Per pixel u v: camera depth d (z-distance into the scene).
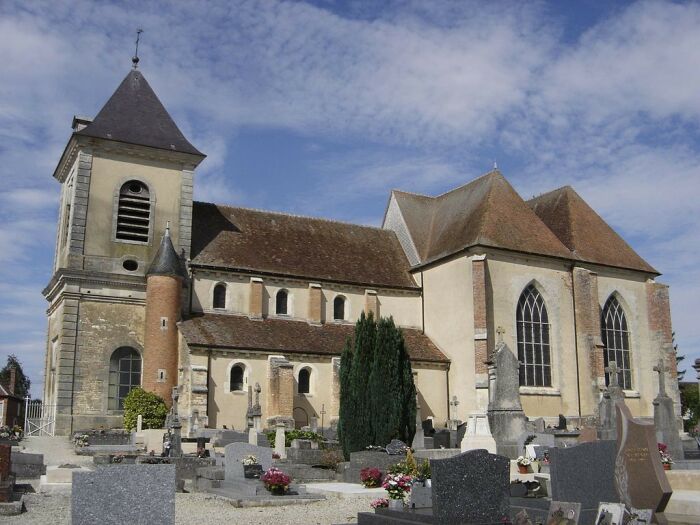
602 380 48.91
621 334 52.91
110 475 12.71
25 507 19.25
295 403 43.88
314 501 21.17
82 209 44.62
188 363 41.28
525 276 48.72
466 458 14.39
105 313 43.75
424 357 47.72
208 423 40.75
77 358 42.53
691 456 32.62
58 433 41.22
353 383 33.09
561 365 48.59
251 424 39.69
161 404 40.62
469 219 51.44
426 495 17.64
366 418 32.56
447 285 50.06
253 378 42.94
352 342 35.12
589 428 31.80
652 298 54.12
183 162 48.06
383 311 51.44
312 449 32.03
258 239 50.97
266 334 45.19
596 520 13.38
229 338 43.22
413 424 33.66
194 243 47.84
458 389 47.47
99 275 43.81
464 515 14.20
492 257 47.72
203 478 24.39
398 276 53.25
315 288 49.00
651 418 49.47
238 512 19.20
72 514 12.41
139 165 46.81
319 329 48.09
